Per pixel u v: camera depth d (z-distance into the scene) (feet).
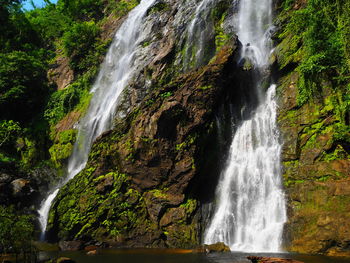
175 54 88.22
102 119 90.12
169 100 62.90
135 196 61.62
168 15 104.37
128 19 124.47
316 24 55.31
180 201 57.82
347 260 39.09
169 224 57.11
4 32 85.76
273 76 67.41
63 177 92.68
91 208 63.21
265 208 53.98
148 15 112.47
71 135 96.99
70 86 118.73
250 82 70.38
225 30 84.23
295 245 46.96
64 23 165.58
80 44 129.80
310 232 46.29
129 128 67.26
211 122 62.95
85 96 111.34
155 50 94.02
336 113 51.70
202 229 56.95
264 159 58.70
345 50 50.21
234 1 87.76
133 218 60.39
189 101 62.28
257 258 35.63
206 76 63.31
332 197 46.47
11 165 91.40
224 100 66.69
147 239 57.67
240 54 71.05
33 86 119.44
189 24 91.35
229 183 60.39
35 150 102.83
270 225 51.80
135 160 62.95
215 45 82.17
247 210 55.88
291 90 60.80
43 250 58.13
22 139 105.60
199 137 61.00
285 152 55.98
